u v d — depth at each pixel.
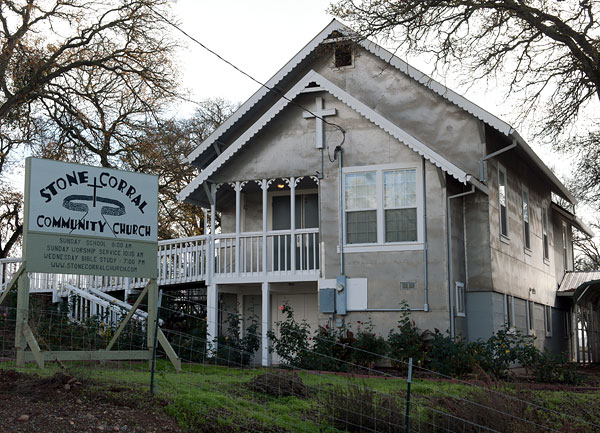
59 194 12.14
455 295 18.27
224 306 21.66
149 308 13.04
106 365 12.82
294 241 19.27
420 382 13.91
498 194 20.88
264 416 9.84
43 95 26.66
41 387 9.52
